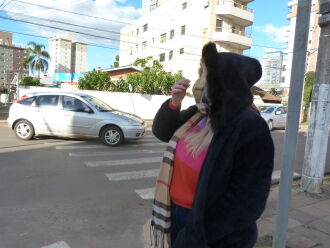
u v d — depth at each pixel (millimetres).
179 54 38094
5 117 18500
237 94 1337
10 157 7402
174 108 1753
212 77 1342
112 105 21656
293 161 2895
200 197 1346
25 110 9594
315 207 4699
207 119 1516
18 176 5941
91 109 9445
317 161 5348
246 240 1397
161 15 42156
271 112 17734
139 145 9797
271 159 1310
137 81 23766
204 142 1468
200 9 34625
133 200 4980
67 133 9477
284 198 2936
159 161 7684
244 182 1287
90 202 4801
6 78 109312
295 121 2844
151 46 44719
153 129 1862
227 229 1295
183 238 1402
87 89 22844
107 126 9336
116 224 4066
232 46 35656
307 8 2775
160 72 24516
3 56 107750
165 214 1621
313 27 40969
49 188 5344
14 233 3705
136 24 49688
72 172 6387
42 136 10516
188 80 1744
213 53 1357
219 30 33969
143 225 4066
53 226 3928
